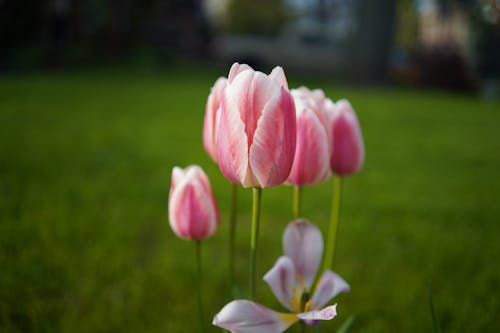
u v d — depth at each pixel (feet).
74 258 7.81
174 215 4.22
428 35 119.34
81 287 7.04
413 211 11.44
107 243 8.43
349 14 109.91
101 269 7.49
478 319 6.53
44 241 8.25
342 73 71.82
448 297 7.14
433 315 3.83
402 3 110.63
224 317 3.22
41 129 18.88
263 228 10.00
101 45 57.57
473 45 69.62
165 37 79.51
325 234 9.62
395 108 33.81
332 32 109.29
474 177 15.24
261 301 7.13
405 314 6.67
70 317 6.26
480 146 21.08
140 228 9.57
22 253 7.72
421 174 15.42
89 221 9.36
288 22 127.34
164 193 11.74
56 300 6.71
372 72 59.57
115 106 27.07
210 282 7.51
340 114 4.41
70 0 55.72
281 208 11.34
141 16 60.80
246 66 3.47
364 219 10.64
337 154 4.47
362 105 34.50
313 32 108.78
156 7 65.26
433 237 9.57
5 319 5.98
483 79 68.69
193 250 8.67
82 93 31.68
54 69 48.93
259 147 3.20
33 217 9.25
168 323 6.35
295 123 3.28
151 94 34.01
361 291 7.27
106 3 56.54
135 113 25.03
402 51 114.52
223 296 7.15
